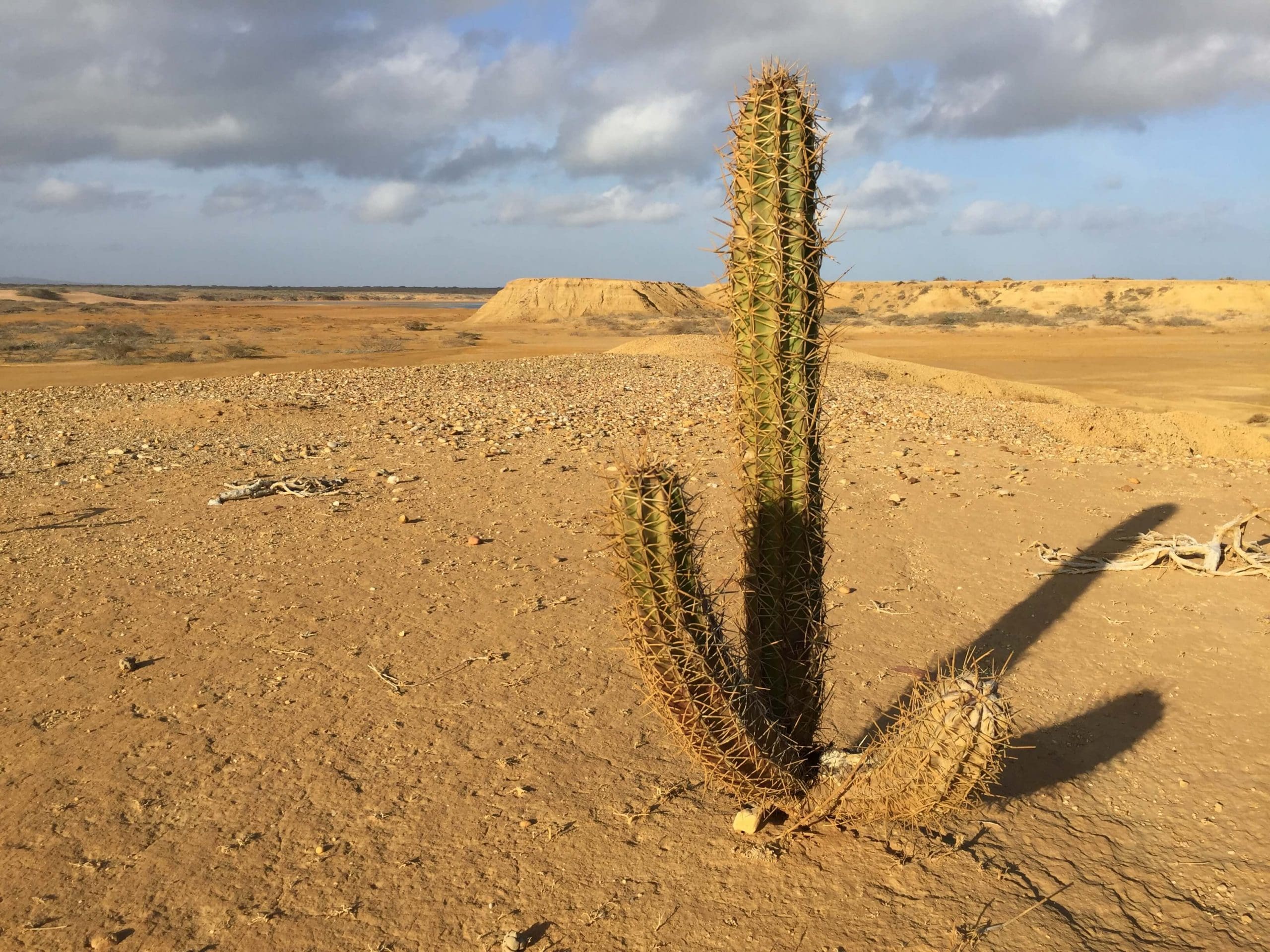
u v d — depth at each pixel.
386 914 3.20
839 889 3.29
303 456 10.83
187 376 26.17
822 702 3.70
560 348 46.06
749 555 3.43
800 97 3.03
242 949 3.03
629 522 2.88
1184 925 3.10
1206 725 4.55
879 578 6.70
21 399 15.30
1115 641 5.59
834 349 24.91
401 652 5.27
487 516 8.20
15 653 5.16
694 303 106.62
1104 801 3.90
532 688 4.86
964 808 3.62
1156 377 31.42
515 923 3.15
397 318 93.31
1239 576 6.73
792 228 3.07
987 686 3.24
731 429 3.42
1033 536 7.81
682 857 3.49
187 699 4.66
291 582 6.39
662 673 3.00
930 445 12.15
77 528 7.71
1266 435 14.20
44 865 3.41
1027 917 3.13
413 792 3.91
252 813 3.74
